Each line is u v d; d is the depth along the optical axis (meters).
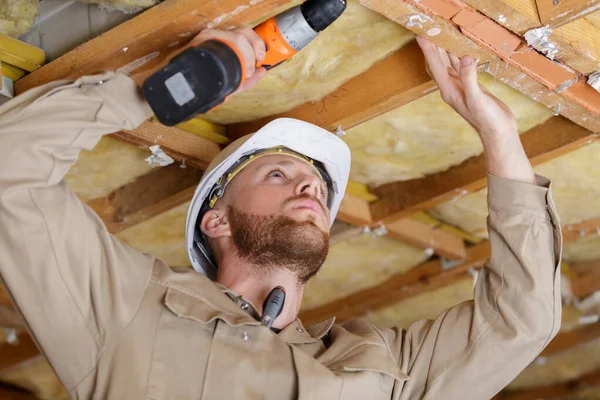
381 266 3.07
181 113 1.47
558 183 2.61
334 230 2.72
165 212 2.56
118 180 2.36
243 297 1.80
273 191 1.90
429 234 2.87
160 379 1.51
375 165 2.50
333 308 3.29
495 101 1.89
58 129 1.50
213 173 1.98
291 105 2.12
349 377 1.67
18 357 3.23
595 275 3.31
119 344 1.53
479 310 1.90
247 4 1.54
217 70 1.43
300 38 1.55
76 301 1.51
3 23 1.86
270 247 1.83
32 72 1.87
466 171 2.45
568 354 3.99
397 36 1.92
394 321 3.51
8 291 1.52
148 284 1.62
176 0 1.61
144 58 1.72
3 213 1.45
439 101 2.16
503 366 1.85
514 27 1.77
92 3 1.85
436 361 1.87
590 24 1.88
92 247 1.54
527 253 1.85
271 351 1.62
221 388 1.54
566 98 2.00
